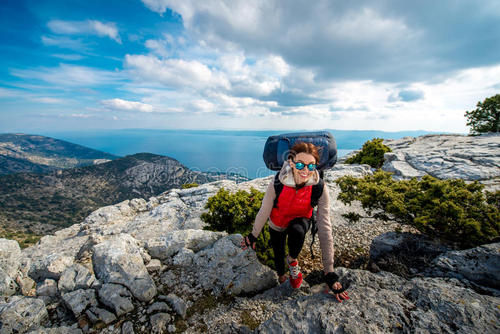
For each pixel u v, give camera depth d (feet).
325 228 7.93
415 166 37.76
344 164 52.70
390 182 16.47
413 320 6.72
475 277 10.02
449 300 7.15
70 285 11.67
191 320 10.30
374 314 7.09
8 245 12.72
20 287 12.26
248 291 11.73
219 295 11.66
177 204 39.27
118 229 34.32
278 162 7.80
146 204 45.44
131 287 11.32
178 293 11.85
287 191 7.82
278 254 9.93
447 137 59.11
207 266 13.08
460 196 12.53
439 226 12.38
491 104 54.03
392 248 14.42
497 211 11.55
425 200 13.28
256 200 17.57
